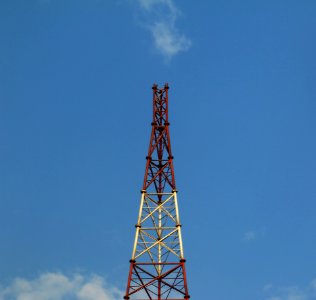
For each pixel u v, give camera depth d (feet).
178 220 298.15
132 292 278.26
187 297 276.00
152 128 332.39
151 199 308.40
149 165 319.47
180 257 286.66
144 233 296.30
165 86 349.20
